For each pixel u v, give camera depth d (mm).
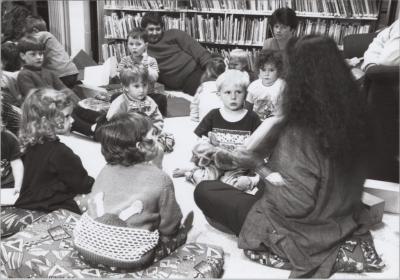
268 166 1861
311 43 1695
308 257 1797
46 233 1947
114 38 5660
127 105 3158
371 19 4777
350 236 1854
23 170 2225
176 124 3930
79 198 2160
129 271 1729
